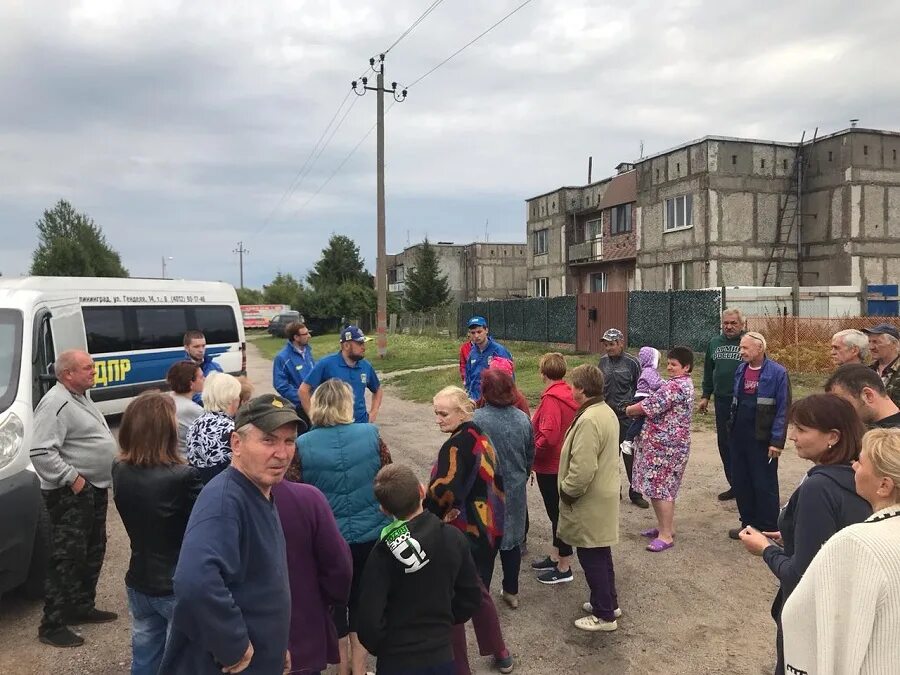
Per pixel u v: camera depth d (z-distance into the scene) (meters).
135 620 3.15
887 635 1.69
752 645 3.99
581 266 35.00
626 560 5.31
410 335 35.69
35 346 5.46
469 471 3.63
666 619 4.34
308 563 2.80
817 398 2.52
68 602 4.13
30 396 4.96
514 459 4.36
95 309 11.38
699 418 10.45
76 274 40.53
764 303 19.39
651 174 28.55
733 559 5.28
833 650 1.76
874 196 24.48
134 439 3.06
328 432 3.60
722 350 6.62
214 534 2.13
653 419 5.47
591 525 4.12
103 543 4.39
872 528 1.80
